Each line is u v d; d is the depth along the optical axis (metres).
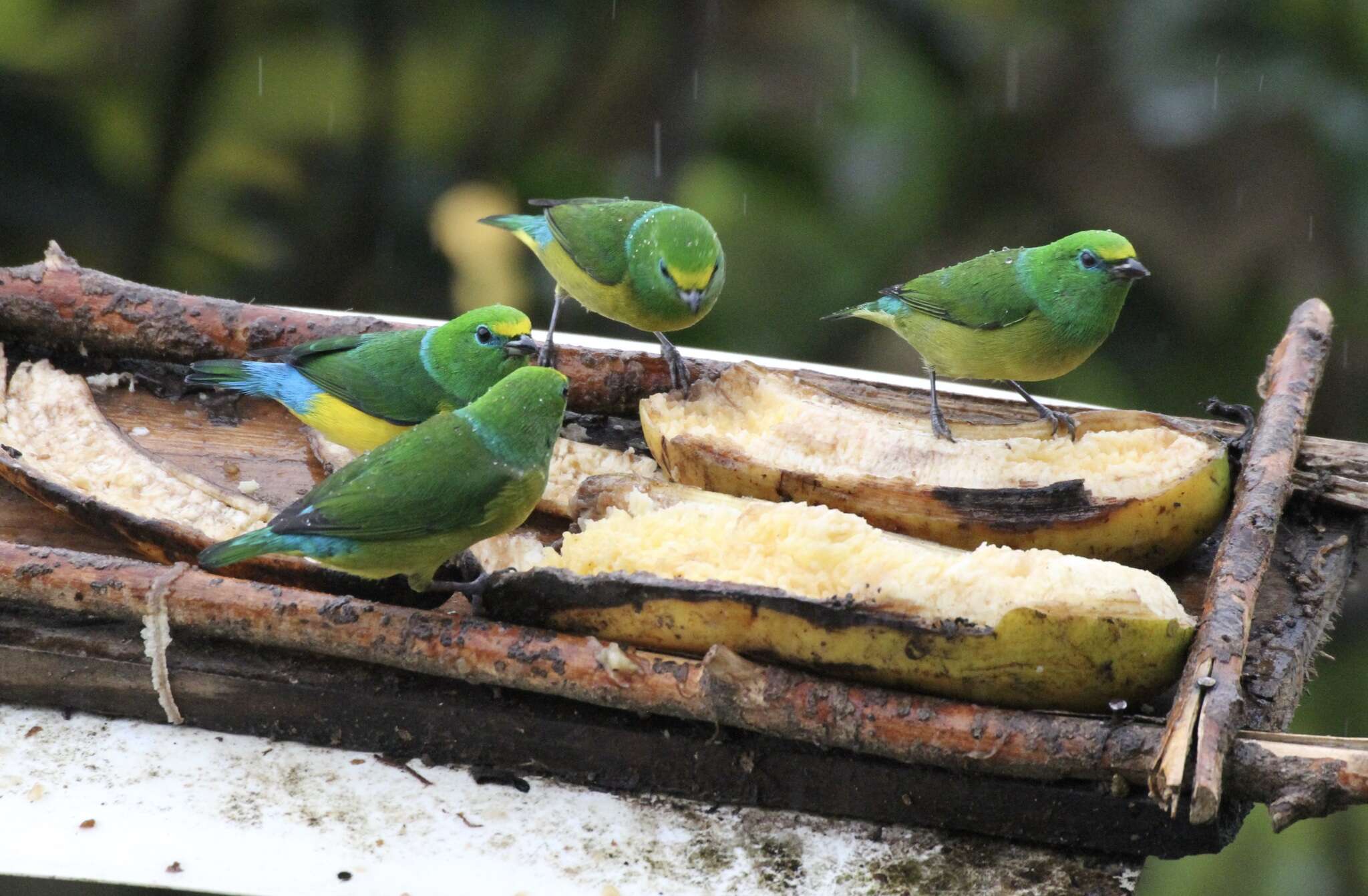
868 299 16.94
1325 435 16.33
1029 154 16.94
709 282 11.84
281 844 7.64
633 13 17.98
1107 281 10.45
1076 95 16.69
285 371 10.40
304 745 8.43
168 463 10.53
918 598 7.64
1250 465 9.52
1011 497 8.98
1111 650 7.56
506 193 18.41
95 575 8.30
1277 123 15.73
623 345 13.03
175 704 8.38
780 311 17.02
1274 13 15.80
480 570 9.02
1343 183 15.62
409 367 10.23
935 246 17.03
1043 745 7.50
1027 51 16.78
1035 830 7.82
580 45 18.25
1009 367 11.01
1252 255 15.94
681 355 12.06
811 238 17.20
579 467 10.39
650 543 8.50
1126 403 16.12
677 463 9.77
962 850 7.88
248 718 8.41
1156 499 8.97
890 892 7.58
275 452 10.95
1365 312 15.84
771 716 7.74
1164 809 6.93
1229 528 8.77
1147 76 16.00
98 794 7.90
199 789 8.01
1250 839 13.55
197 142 17.48
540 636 8.05
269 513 9.77
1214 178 16.14
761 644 7.86
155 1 17.20
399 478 8.29
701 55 17.84
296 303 18.22
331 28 18.23
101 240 17.25
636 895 7.48
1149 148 16.41
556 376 8.71
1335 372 16.12
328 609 8.16
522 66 18.89
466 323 10.20
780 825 8.03
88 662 8.36
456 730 8.27
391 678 8.29
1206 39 15.94
